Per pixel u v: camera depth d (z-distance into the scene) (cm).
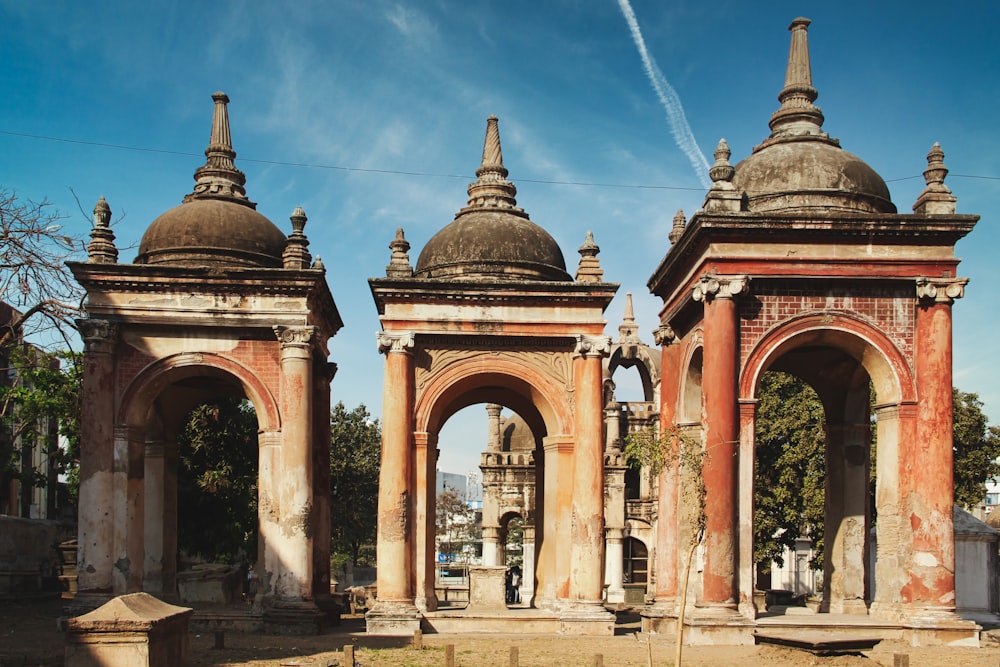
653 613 2188
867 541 2327
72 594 3016
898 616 1986
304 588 2223
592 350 2288
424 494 2262
